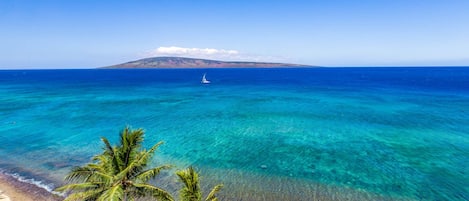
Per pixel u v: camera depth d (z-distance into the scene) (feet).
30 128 123.24
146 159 45.11
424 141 102.42
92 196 42.63
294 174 75.51
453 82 380.17
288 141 104.12
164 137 110.52
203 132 117.39
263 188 67.97
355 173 75.72
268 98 222.48
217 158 87.66
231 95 245.86
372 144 99.71
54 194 64.03
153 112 162.09
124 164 44.57
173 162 84.64
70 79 511.81
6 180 70.85
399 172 76.23
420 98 214.07
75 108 175.32
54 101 206.08
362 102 196.13
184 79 506.89
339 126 125.90
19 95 243.81
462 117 142.00
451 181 70.79
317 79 487.61
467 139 104.27
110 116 150.00
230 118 144.46
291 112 159.74
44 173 75.61
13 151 92.84
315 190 66.90
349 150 93.66
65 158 87.10
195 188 40.78
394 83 372.99
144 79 509.35
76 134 114.42
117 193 38.34
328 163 82.79
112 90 294.25
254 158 87.35
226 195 64.69
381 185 69.05
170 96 240.12
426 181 70.85
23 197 62.44
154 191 44.01
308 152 92.12
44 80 478.18
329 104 188.34
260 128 123.34
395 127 123.03
